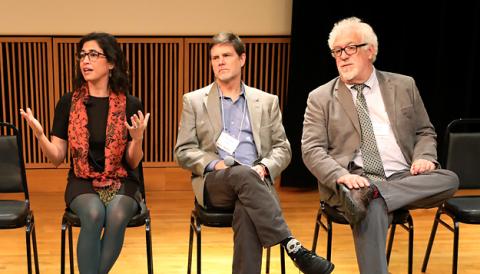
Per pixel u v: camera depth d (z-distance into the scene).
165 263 3.18
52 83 4.29
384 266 2.48
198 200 2.70
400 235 3.64
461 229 3.77
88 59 2.65
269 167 2.70
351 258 3.29
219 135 2.78
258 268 2.57
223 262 3.21
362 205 2.48
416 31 4.30
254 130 2.81
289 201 4.29
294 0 4.13
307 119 2.85
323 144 2.79
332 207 2.74
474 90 4.46
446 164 2.98
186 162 2.75
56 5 4.16
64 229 2.61
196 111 2.81
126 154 2.74
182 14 4.28
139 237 3.54
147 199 4.28
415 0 4.24
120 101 2.73
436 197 2.60
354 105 2.79
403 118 2.79
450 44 4.34
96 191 2.64
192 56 4.36
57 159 2.66
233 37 2.79
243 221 2.55
